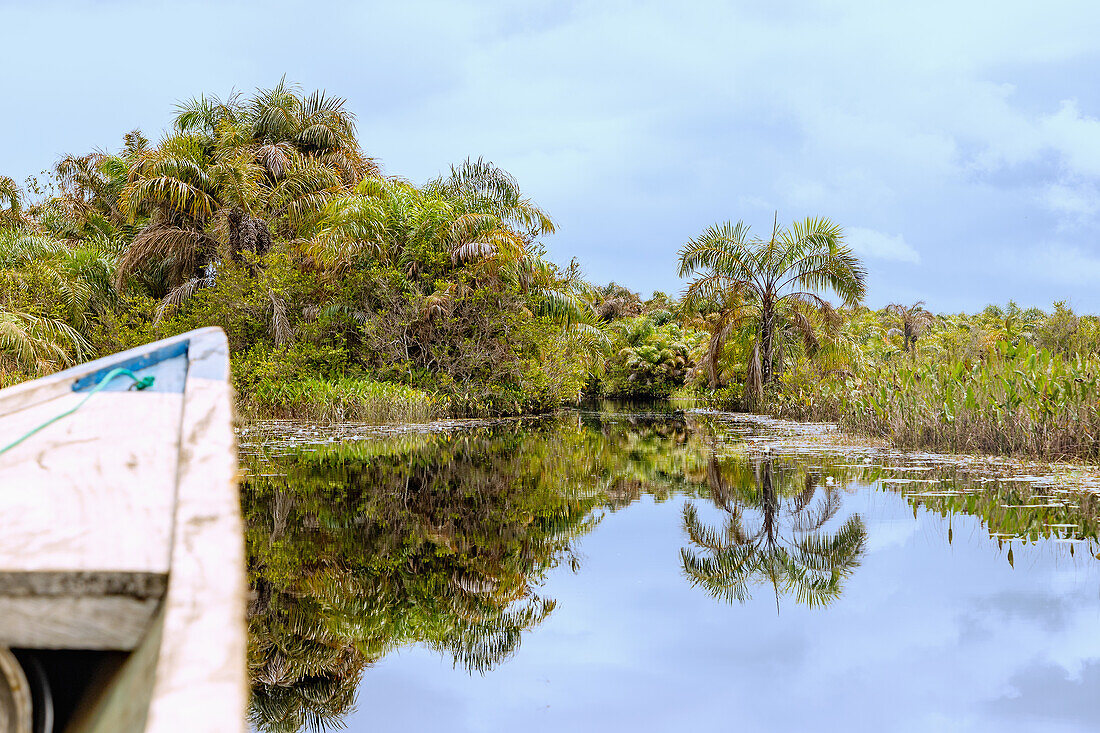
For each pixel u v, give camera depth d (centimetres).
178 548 97
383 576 370
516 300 1608
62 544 97
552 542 444
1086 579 345
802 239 1667
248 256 1516
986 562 379
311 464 790
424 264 1587
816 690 234
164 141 1633
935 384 966
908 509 525
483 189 1748
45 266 1520
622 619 307
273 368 1355
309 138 1958
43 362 1118
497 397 1669
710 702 227
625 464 817
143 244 1606
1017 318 4456
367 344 1508
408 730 211
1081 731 201
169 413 136
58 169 2184
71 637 95
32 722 99
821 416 1468
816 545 429
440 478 698
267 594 342
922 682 237
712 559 404
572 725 212
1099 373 731
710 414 1820
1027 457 772
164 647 81
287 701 231
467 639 286
